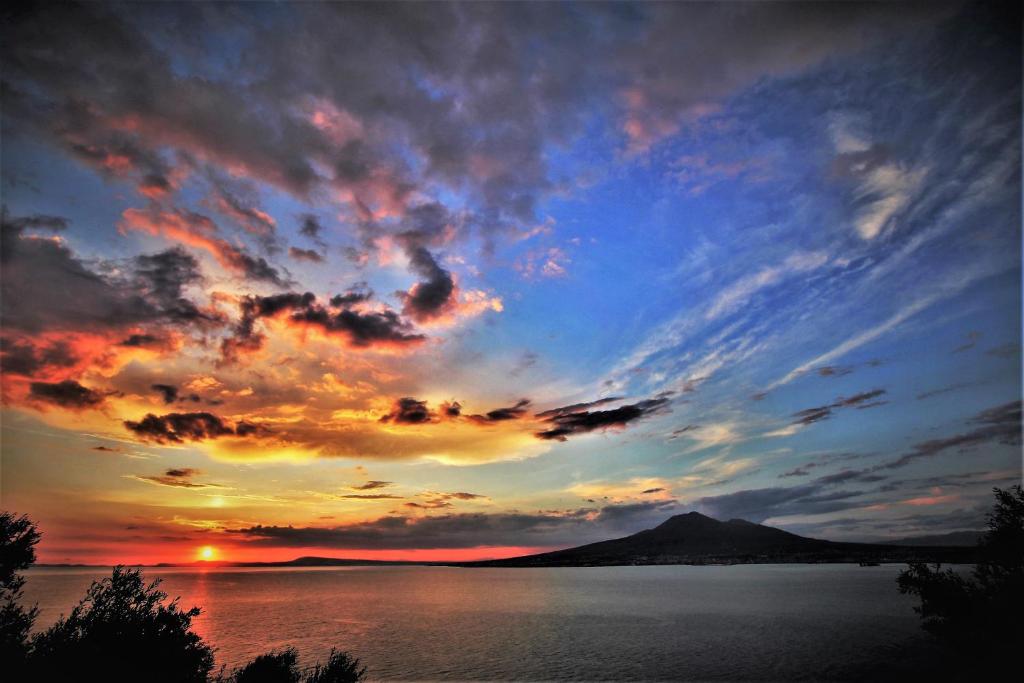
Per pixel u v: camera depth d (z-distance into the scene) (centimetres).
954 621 2041
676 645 5212
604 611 8900
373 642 5766
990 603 1956
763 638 5381
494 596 13650
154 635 1473
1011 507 2012
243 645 5478
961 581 2098
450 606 10562
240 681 1653
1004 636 1867
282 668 1720
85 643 1374
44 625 5878
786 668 3900
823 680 3428
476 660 4716
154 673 1427
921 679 2442
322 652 5081
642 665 4338
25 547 1373
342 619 8219
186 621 1562
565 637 6012
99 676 1335
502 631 6612
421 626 7206
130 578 1570
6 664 1241
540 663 4544
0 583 1345
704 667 4134
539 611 9212
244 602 12000
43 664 1277
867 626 5900
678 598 11275
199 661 1538
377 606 10762
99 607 1498
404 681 3909
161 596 1583
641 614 8269
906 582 2198
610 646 5309
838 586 13525
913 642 4494
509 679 3959
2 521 1372
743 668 4019
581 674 4097
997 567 2012
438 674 4162
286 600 12650
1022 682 1730
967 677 1945
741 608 8556
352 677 1764
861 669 3575
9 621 1336
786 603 9212
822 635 5375
